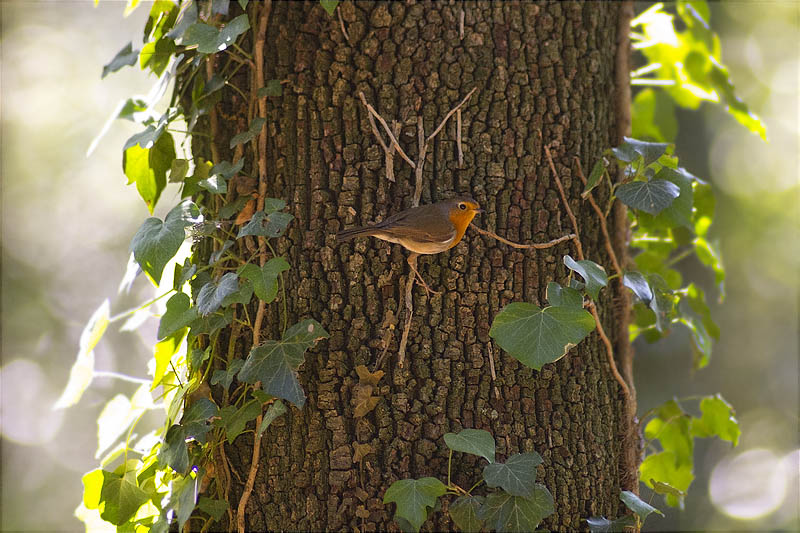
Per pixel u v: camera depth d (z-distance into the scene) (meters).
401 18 4.73
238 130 4.91
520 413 4.66
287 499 4.57
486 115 4.78
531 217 4.79
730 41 15.66
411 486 4.31
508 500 4.35
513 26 4.84
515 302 4.54
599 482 4.76
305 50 4.75
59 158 17.89
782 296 16.61
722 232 15.87
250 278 4.36
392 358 4.61
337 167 4.71
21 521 17.23
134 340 18.03
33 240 18.22
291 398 4.28
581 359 4.84
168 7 5.15
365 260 4.66
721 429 5.73
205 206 4.98
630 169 4.86
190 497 4.36
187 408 4.57
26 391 17.86
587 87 4.98
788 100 16.66
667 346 12.01
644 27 6.12
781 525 14.75
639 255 6.21
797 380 15.77
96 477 4.67
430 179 4.70
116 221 18.59
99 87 17.88
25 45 17.52
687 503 13.89
